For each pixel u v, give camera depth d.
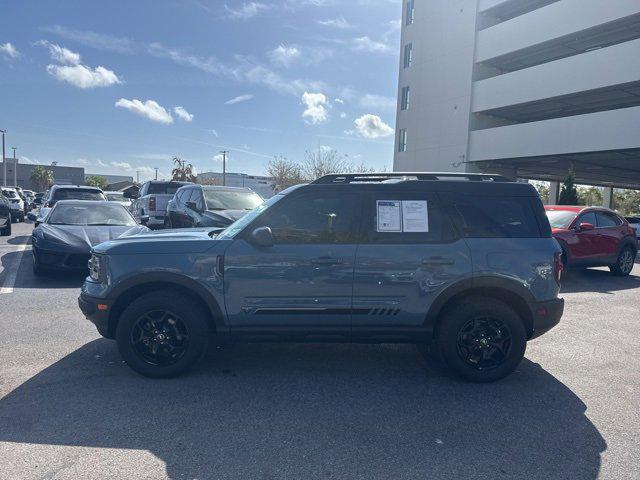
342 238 4.50
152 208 16.22
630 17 22.56
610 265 11.20
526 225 4.63
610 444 3.46
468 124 30.70
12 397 4.03
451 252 4.47
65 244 8.69
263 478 2.97
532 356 5.39
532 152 26.86
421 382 4.57
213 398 4.11
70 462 3.09
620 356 5.41
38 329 5.91
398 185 4.62
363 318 4.47
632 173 37.34
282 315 4.46
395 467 3.12
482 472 3.08
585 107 29.34
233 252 4.42
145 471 3.01
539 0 27.92
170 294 4.45
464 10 30.88
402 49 36.50
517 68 31.69
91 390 4.20
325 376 4.68
